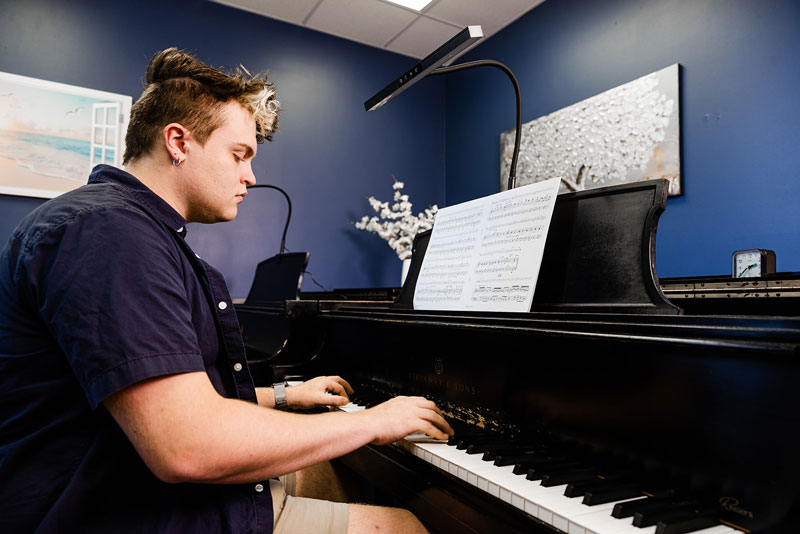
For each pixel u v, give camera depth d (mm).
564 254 925
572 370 783
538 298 944
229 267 3133
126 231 667
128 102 2867
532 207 967
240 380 848
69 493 639
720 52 2268
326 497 1317
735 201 2189
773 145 2070
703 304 1296
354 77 3635
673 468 644
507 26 3445
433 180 3916
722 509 583
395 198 3420
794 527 529
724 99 2244
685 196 2377
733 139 2205
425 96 3920
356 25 3445
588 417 752
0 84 2578
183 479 617
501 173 3391
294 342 1485
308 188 3414
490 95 3551
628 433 698
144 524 670
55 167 2678
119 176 798
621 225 849
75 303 616
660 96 2465
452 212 1180
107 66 2846
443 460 769
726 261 2213
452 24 3432
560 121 2969
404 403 827
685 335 625
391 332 1207
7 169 2576
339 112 3561
